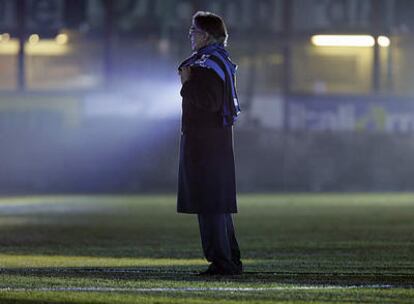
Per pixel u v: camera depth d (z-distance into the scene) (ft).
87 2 305.12
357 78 310.04
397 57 310.86
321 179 301.22
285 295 74.74
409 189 288.71
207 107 85.35
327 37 308.60
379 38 309.42
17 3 303.48
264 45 307.17
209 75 85.10
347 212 195.93
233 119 87.10
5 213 195.62
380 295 75.61
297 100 306.35
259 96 305.12
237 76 305.53
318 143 303.48
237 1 306.14
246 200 235.40
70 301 71.56
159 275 88.79
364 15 309.83
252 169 299.58
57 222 174.19
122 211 200.75
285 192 272.10
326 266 101.76
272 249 125.90
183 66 86.02
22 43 303.07
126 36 305.53
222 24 86.89
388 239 139.44
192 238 143.95
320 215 188.55
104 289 77.77
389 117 309.01
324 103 306.96
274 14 307.78
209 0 305.73
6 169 295.89
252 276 87.97
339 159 303.48
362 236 144.56
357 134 306.55
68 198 244.22
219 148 86.69
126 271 93.61
